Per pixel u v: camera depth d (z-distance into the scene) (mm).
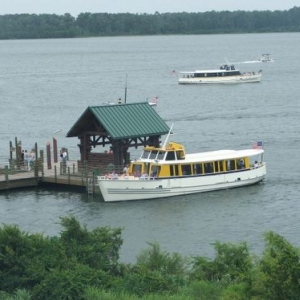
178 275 90000
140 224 142000
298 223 139625
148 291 83312
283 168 187625
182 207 154125
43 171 174875
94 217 148000
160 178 162125
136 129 170625
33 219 146625
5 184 170500
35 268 83438
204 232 135375
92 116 171750
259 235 132125
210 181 166500
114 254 92500
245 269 87938
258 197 160250
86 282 82062
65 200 161625
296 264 72500
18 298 79375
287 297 72188
